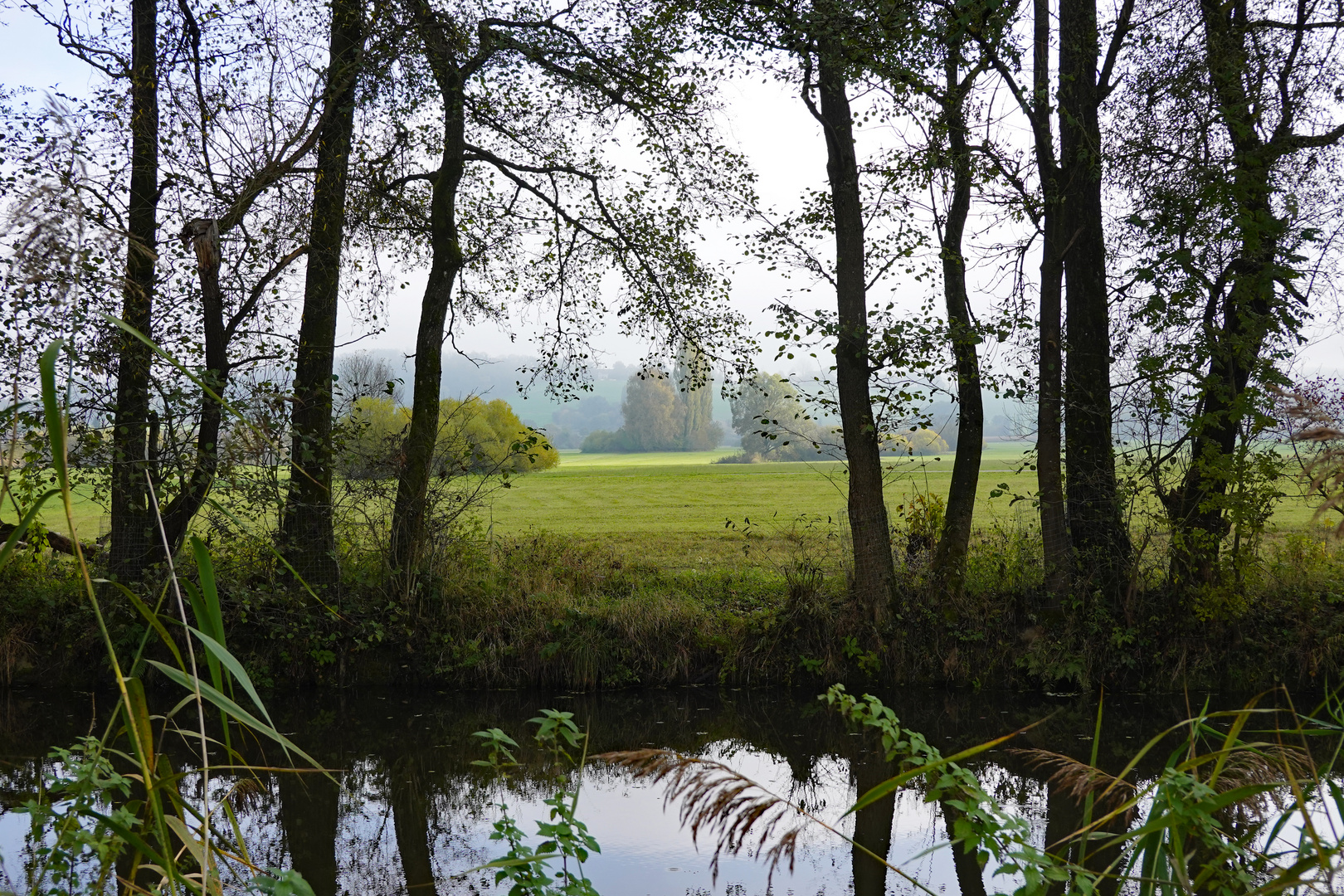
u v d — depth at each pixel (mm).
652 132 14328
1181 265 12461
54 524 13836
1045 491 13578
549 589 14219
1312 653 12602
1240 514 12164
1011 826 3531
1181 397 12672
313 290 13180
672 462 96062
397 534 13469
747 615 13875
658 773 3201
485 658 13086
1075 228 13555
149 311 11547
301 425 12508
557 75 13898
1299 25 13148
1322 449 3363
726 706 12531
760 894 6672
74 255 2711
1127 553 13375
